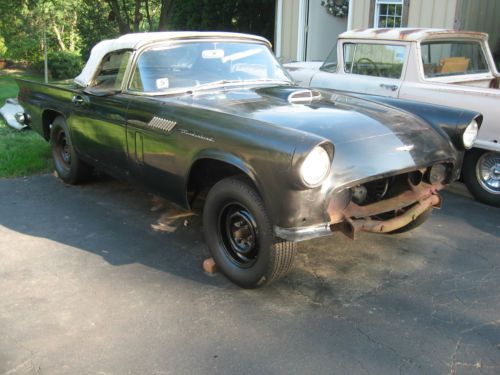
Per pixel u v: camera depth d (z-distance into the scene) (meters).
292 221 2.84
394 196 3.43
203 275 3.60
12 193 5.35
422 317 3.06
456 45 6.01
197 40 4.34
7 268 3.70
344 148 3.03
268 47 4.76
